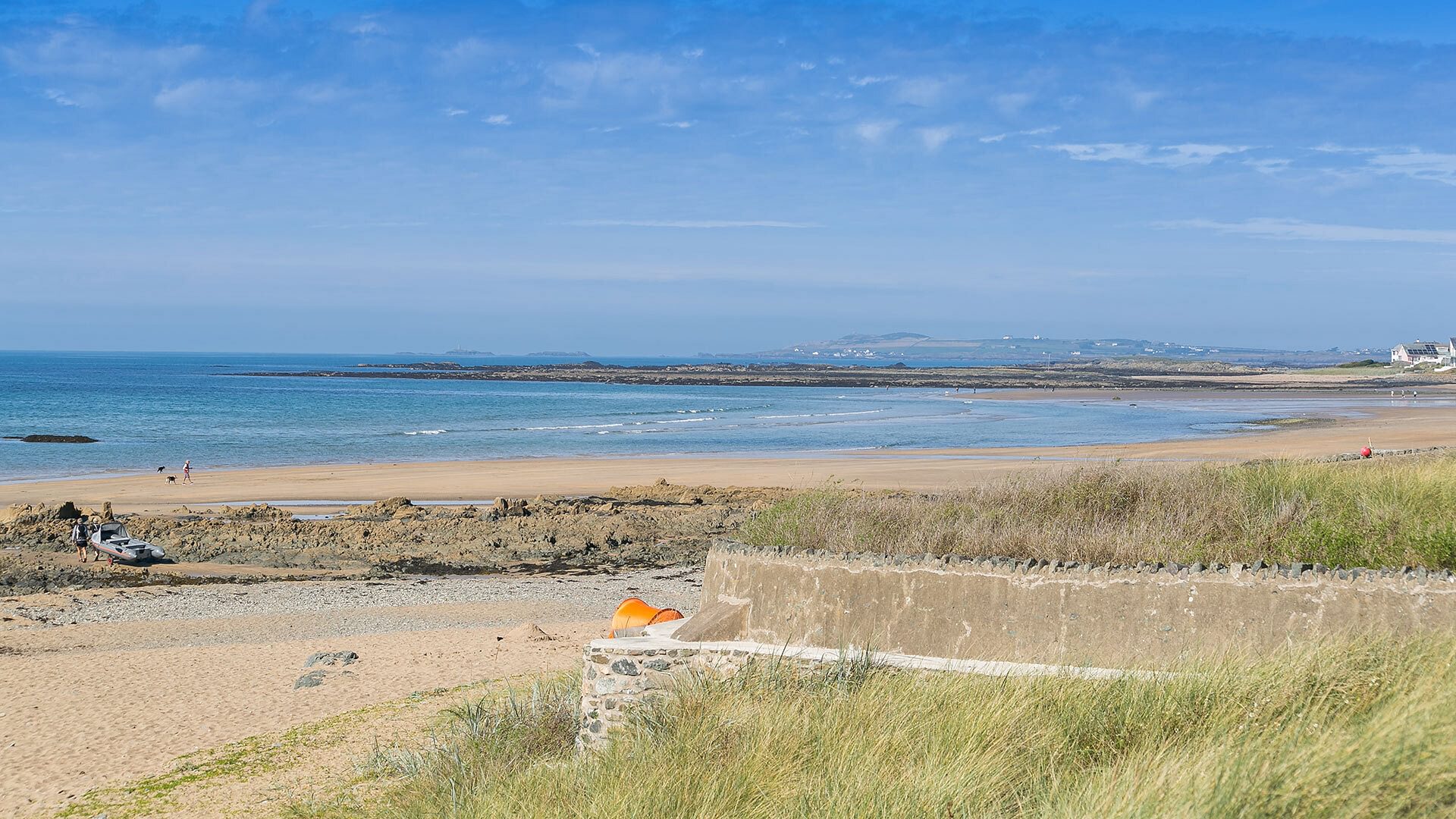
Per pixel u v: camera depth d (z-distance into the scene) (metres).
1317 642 6.97
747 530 12.79
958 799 5.89
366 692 15.36
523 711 11.84
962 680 7.59
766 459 51.84
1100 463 14.70
